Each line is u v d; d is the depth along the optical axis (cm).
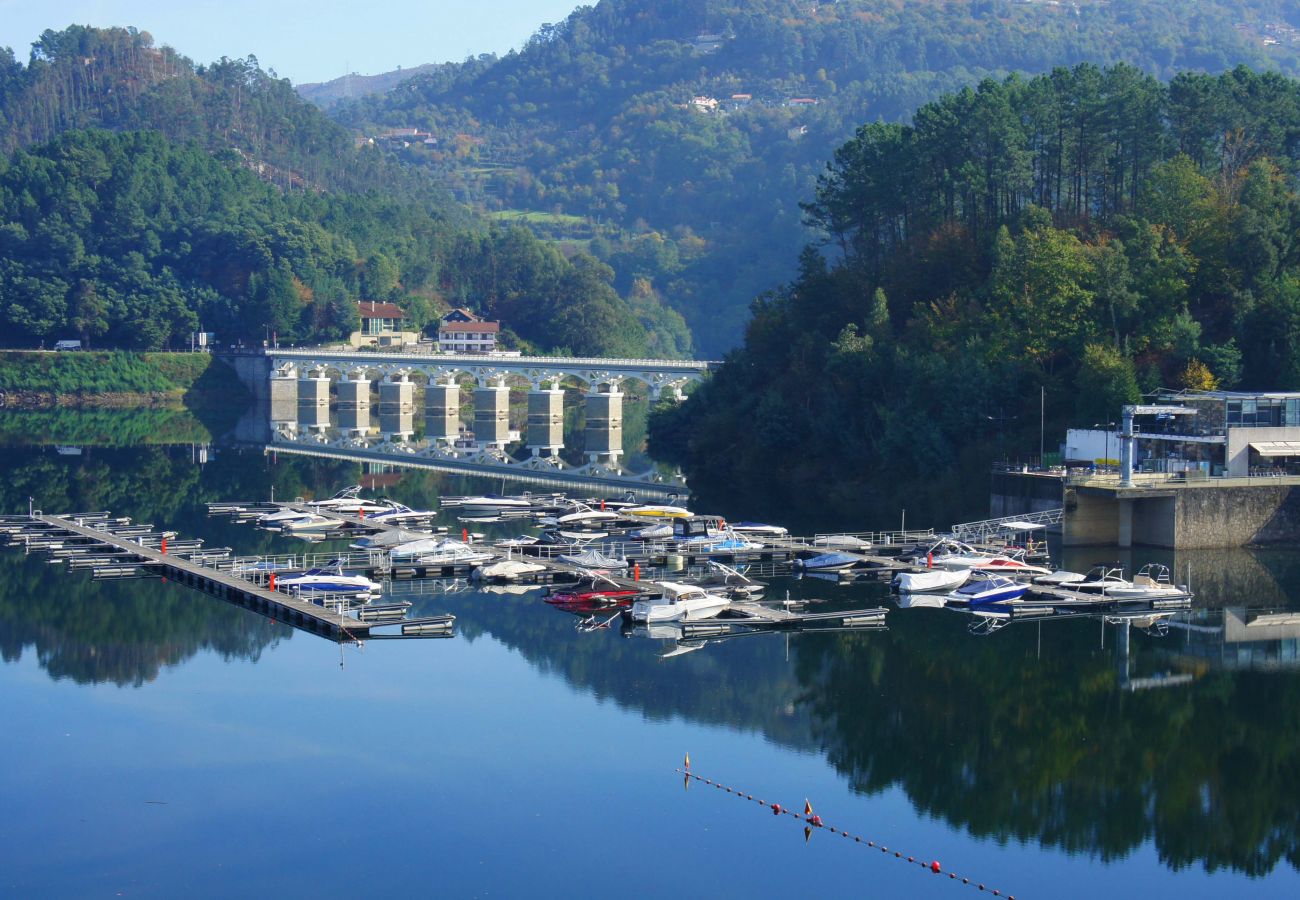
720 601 10856
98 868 6488
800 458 18388
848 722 8412
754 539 13875
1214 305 16700
